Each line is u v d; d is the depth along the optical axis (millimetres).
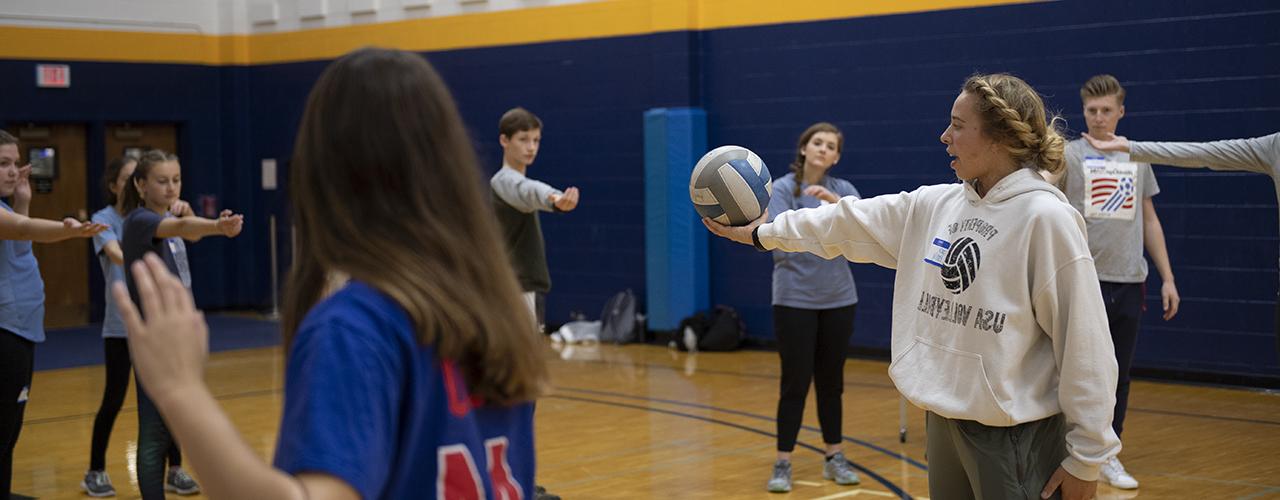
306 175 1420
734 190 3406
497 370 1398
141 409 4480
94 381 8797
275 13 12836
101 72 12188
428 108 1427
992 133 2605
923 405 2705
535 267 5039
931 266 2746
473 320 1369
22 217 4082
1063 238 2523
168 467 5840
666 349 10000
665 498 5195
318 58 12539
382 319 1301
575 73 10812
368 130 1395
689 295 10141
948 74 8766
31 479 5719
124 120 12375
